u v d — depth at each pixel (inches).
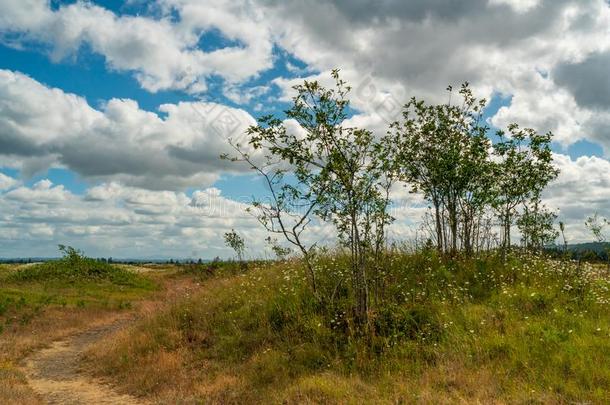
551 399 309.4
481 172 619.5
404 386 360.8
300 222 518.6
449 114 647.1
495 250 674.8
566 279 574.2
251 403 392.5
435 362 400.8
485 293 538.0
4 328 805.2
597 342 390.6
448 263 618.2
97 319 946.7
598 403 303.0
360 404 342.0
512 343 401.4
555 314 464.4
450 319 465.7
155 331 621.9
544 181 658.2
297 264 722.2
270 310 567.5
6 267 1686.8
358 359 425.1
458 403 316.5
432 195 653.9
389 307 496.4
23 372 561.9
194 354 539.8
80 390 487.2
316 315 518.6
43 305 998.4
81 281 1478.8
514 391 327.9
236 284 734.5
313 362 449.7
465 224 647.1
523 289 524.7
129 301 1204.5
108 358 585.6
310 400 359.3
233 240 1042.7
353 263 507.2
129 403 437.7
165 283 1608.0
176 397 426.9
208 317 623.8
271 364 455.8
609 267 642.8
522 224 701.3
